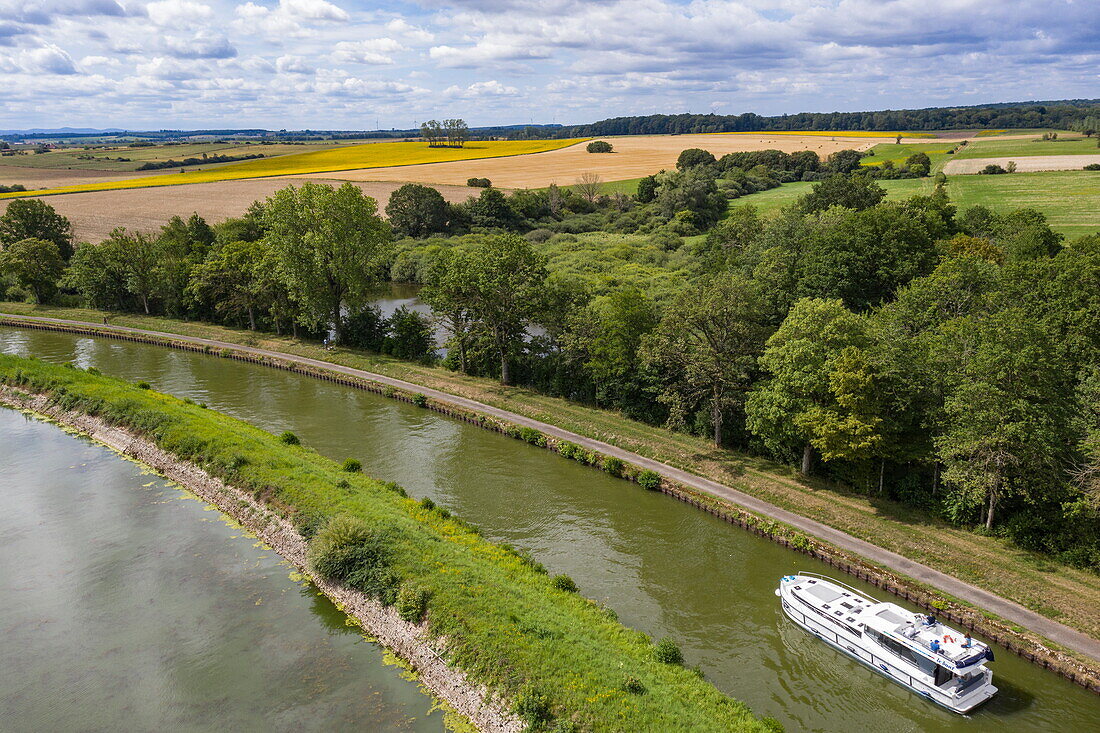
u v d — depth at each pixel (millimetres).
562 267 110062
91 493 45719
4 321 98750
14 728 26031
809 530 40750
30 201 117562
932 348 42906
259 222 114875
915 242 65500
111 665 29594
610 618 32500
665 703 25609
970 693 27938
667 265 110125
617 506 45281
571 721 24297
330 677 28797
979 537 39062
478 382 68812
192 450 49125
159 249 99625
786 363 44094
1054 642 30625
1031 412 36156
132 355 83250
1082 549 35500
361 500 41469
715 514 43969
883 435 41469
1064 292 49062
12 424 58594
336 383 72250
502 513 44000
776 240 78812
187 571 36719
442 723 26141
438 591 31609
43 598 34344
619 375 58281
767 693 28781
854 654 31031
